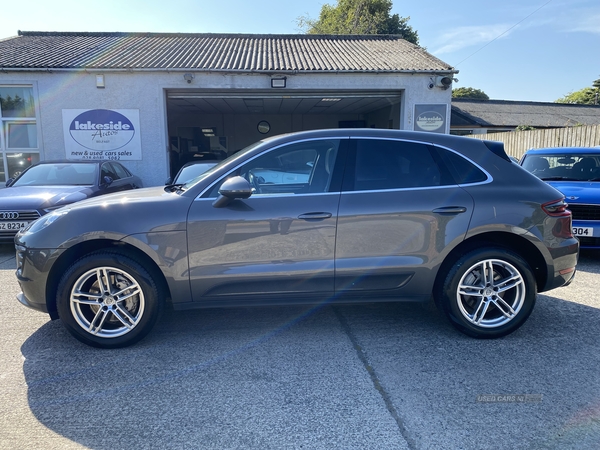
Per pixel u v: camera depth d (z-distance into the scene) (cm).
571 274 359
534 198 345
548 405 256
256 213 328
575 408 253
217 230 326
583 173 680
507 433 231
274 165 346
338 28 3419
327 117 1881
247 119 1862
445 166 352
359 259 338
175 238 324
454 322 346
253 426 239
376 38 1547
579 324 377
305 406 257
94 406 258
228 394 270
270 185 343
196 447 222
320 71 1082
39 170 792
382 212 334
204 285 331
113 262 322
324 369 300
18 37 1372
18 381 287
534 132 1433
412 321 387
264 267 331
